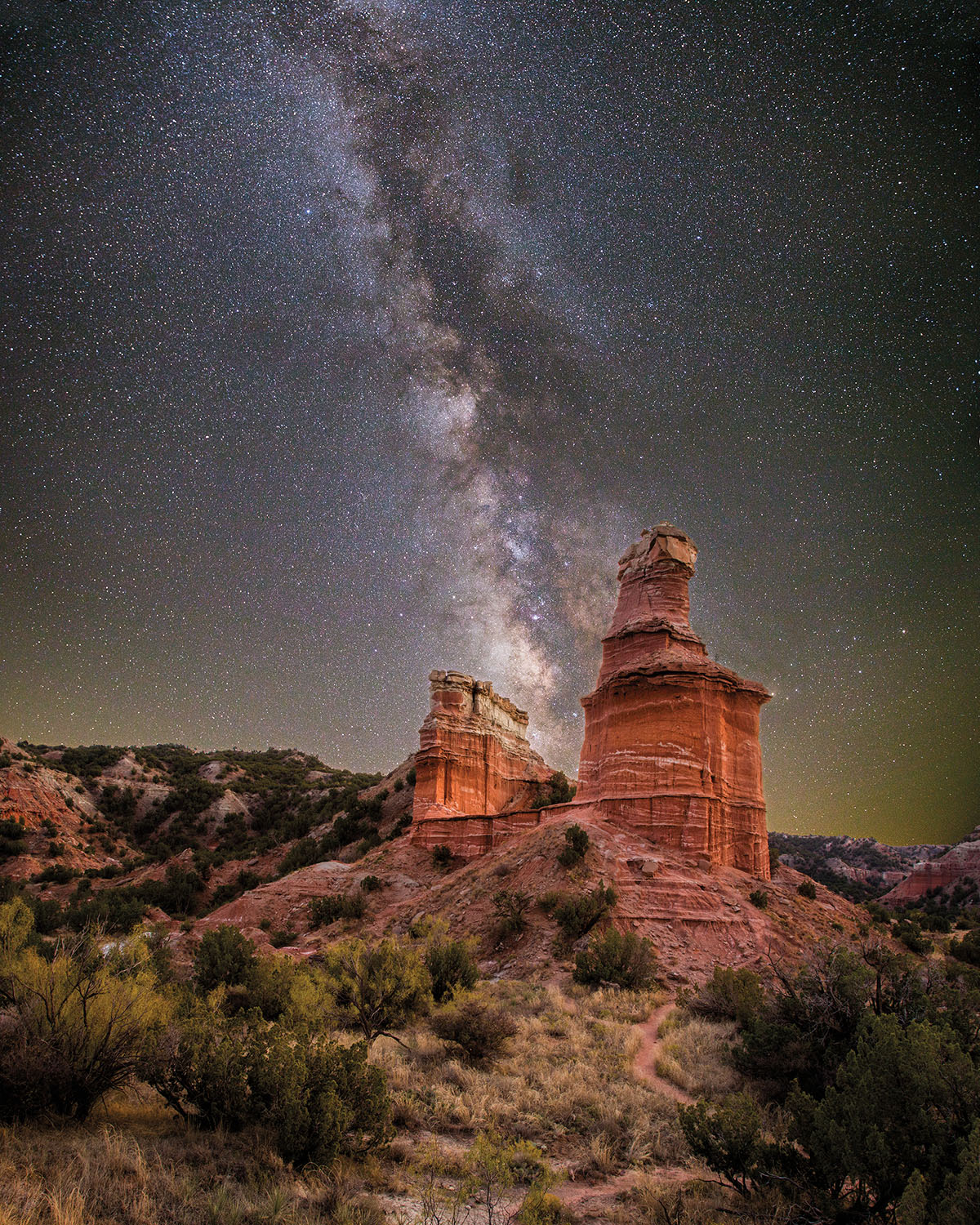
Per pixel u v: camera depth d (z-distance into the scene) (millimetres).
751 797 38750
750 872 37156
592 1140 10891
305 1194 7668
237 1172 7992
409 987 16875
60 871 76875
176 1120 9359
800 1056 12828
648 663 39562
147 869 78250
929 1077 7918
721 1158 9070
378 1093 9500
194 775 125812
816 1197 8070
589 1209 8516
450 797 60500
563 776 71625
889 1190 7449
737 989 20141
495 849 45625
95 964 10117
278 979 17328
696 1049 16484
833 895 43344
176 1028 9812
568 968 27484
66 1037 8922
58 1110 8805
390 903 46219
